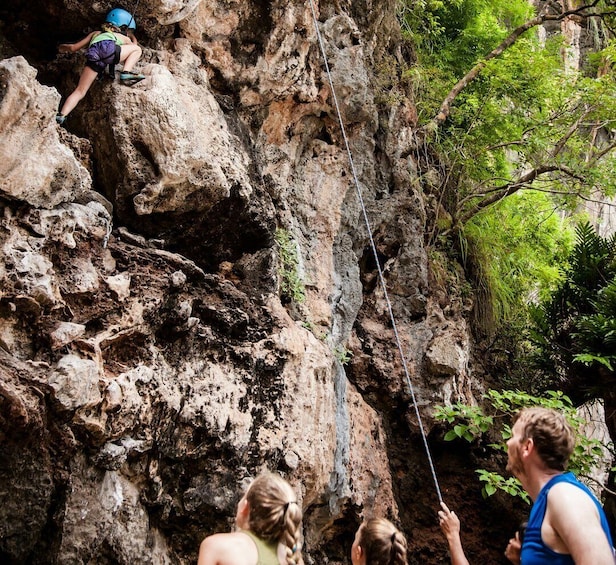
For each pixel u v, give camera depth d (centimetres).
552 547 259
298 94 654
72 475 402
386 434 722
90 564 411
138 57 526
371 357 723
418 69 865
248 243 578
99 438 410
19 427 373
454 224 889
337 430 606
